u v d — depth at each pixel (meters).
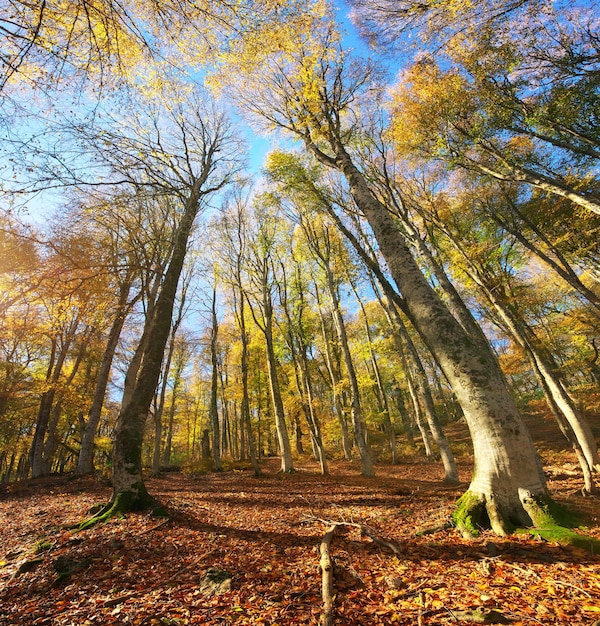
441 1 6.95
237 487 11.58
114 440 6.77
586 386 15.75
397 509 6.90
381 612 2.73
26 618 3.05
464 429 27.70
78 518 6.67
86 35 4.38
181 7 4.43
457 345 4.86
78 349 19.45
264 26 5.23
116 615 2.99
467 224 14.38
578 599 2.62
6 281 7.86
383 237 6.07
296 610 2.89
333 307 15.15
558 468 14.53
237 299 21.83
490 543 3.83
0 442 21.47
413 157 12.23
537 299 15.23
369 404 25.94
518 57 9.19
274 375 16.36
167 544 4.75
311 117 8.61
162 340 7.54
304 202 12.19
